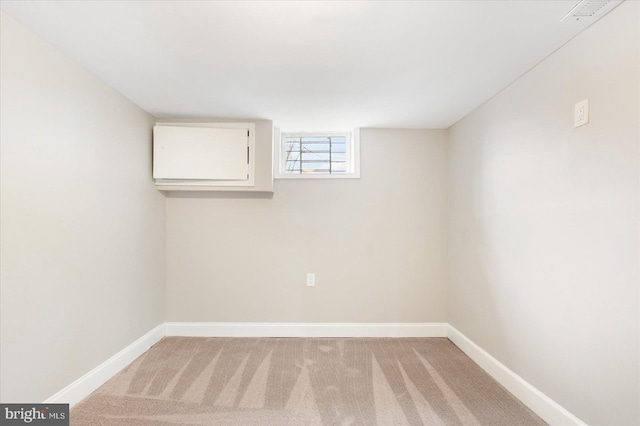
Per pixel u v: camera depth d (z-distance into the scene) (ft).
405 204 10.75
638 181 4.43
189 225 10.59
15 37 5.18
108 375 7.52
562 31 5.35
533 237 6.50
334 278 10.68
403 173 10.77
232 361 8.59
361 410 6.38
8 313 5.10
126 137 8.38
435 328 10.65
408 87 7.62
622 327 4.66
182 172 9.77
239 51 6.07
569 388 5.57
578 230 5.41
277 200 10.70
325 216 10.72
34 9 4.87
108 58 6.37
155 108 9.17
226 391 7.06
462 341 9.45
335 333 10.61
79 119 6.63
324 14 4.94
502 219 7.58
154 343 9.75
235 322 10.62
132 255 8.64
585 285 5.26
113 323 7.80
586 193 5.25
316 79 7.23
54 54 5.96
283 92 7.97
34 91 5.55
